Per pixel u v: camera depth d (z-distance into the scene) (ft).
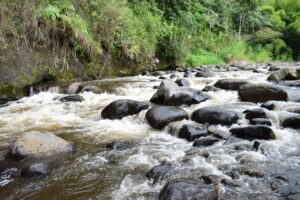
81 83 28.81
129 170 13.16
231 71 42.60
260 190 11.14
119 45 37.27
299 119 17.20
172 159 13.89
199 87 29.14
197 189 10.46
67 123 19.38
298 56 93.50
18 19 28.19
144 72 38.47
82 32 32.45
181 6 54.60
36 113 21.33
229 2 72.90
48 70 29.32
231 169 12.65
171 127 17.51
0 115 20.90
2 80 25.84
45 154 14.69
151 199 10.96
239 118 18.31
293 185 11.44
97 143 16.24
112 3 36.68
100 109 22.09
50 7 29.35
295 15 99.04
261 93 22.72
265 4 93.25
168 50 46.16
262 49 79.61
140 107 20.40
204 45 59.72
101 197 11.32
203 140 15.44
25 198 11.46
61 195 11.59
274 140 15.65
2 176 12.91
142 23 42.11
